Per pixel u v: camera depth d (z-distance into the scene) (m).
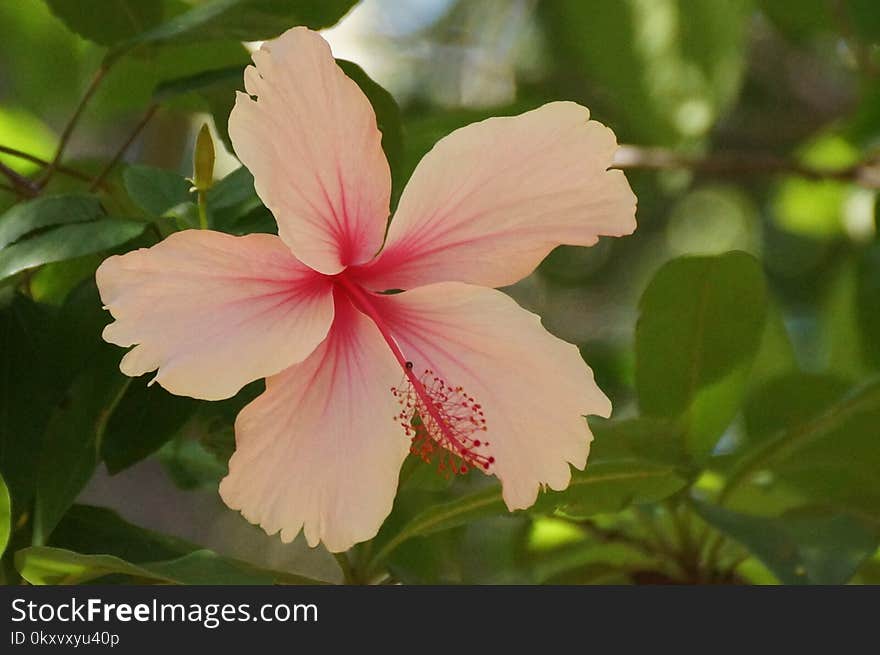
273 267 0.74
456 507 0.79
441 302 0.76
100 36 0.87
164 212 0.77
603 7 1.05
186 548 0.79
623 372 1.11
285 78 0.72
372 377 0.75
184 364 0.72
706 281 0.84
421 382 0.75
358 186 0.74
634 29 1.05
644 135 1.06
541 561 0.91
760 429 0.92
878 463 0.85
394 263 0.76
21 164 0.88
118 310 0.72
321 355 0.75
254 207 0.78
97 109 0.97
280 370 0.73
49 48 1.09
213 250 0.73
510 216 0.75
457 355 0.75
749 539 0.80
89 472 0.77
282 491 0.74
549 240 0.75
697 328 0.85
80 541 0.79
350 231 0.74
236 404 0.79
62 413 0.78
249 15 0.79
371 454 0.75
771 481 0.87
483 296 0.75
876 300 1.00
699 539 0.86
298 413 0.74
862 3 1.00
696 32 1.04
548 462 0.75
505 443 0.75
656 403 0.86
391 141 0.81
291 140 0.72
